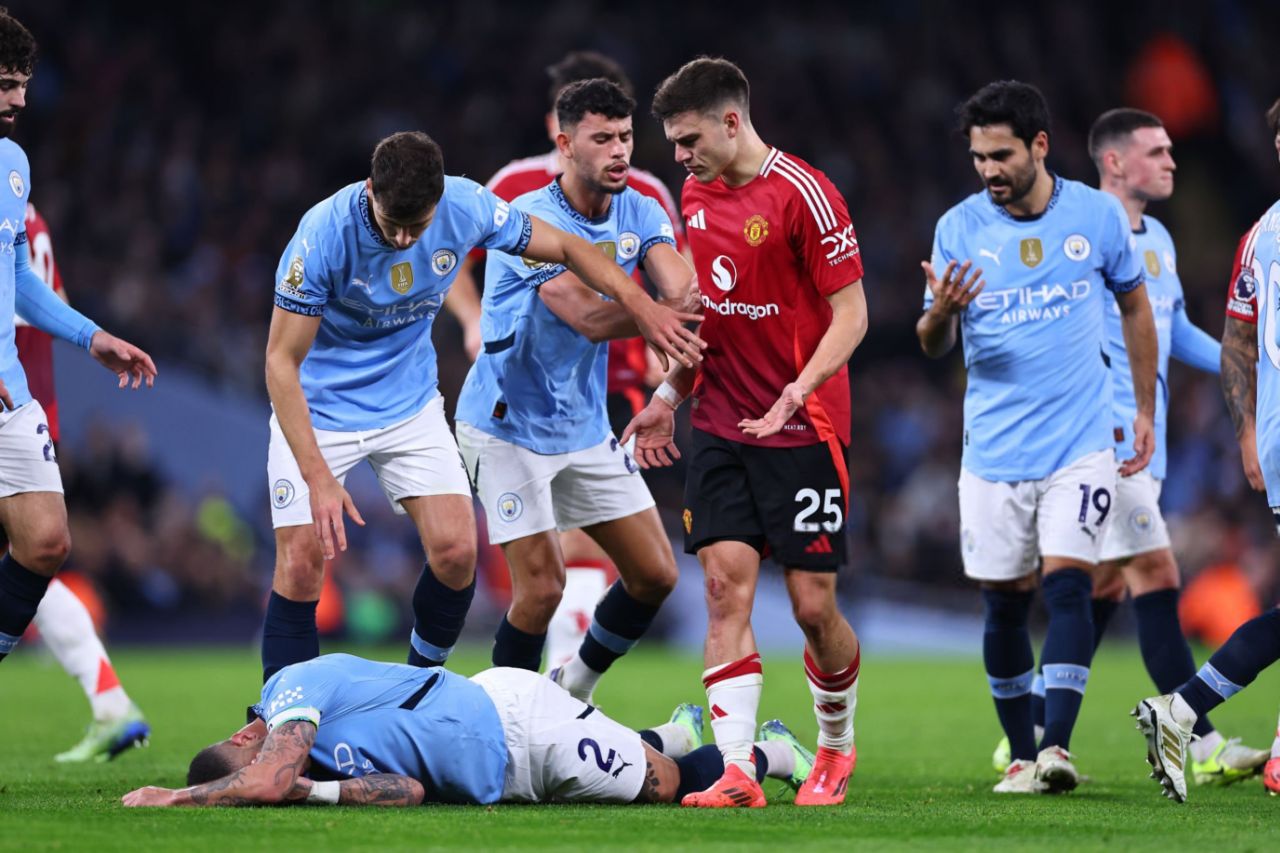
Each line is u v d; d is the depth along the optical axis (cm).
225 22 8675
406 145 1895
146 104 8150
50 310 2236
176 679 4559
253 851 1455
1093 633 2370
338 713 1819
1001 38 9656
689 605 6481
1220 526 6744
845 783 2048
